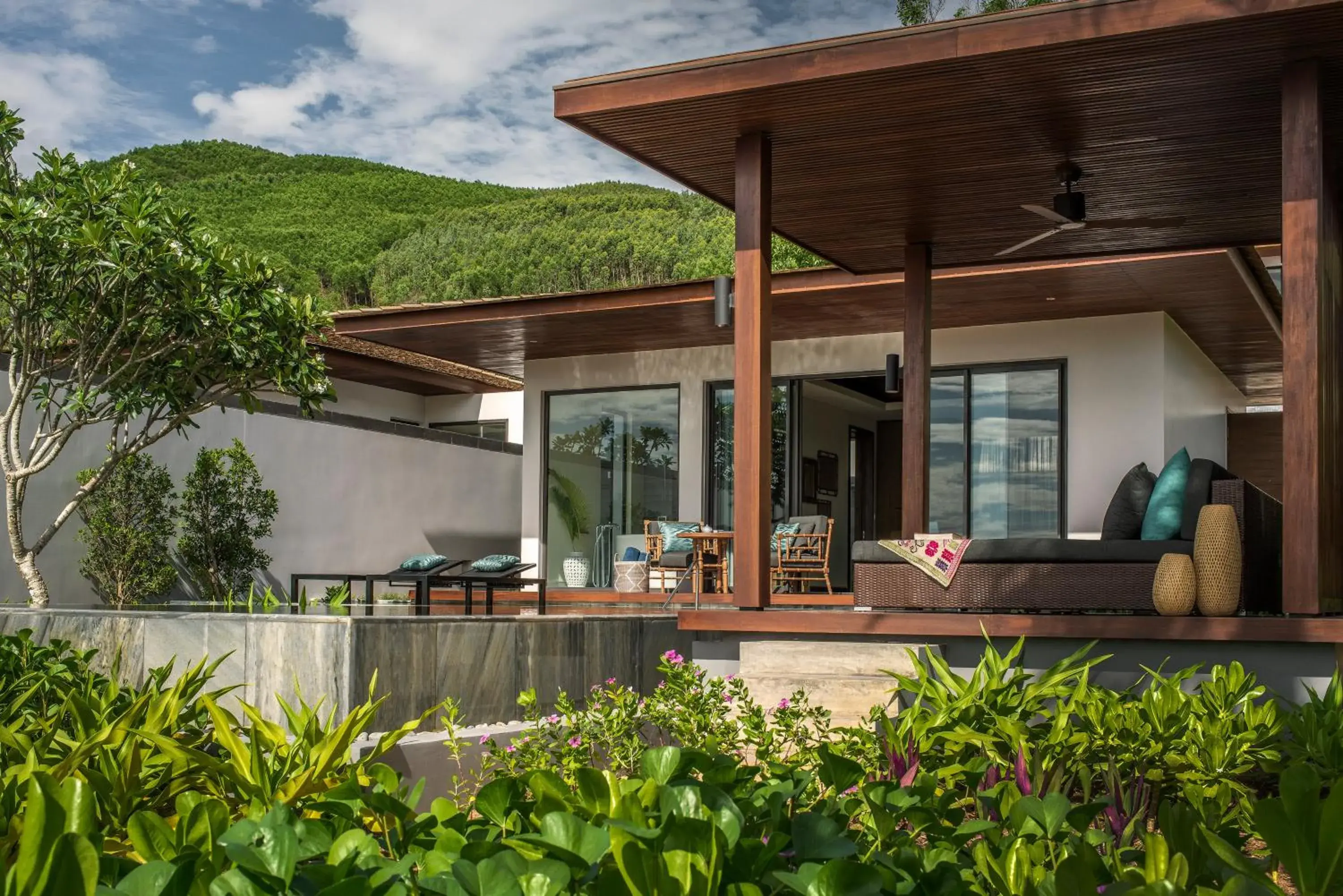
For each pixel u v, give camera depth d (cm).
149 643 531
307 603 602
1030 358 1155
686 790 175
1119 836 311
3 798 210
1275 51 544
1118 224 708
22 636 469
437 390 1722
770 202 665
